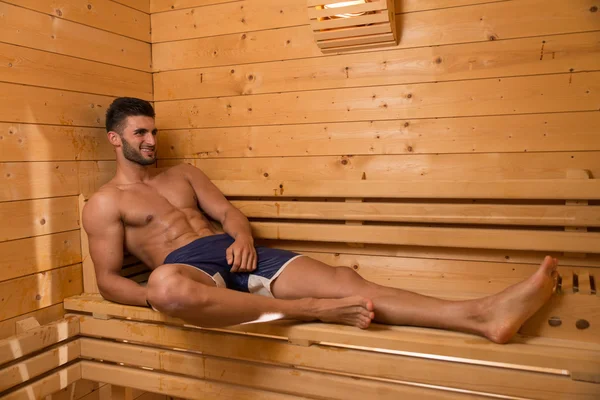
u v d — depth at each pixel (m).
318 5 1.88
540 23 1.80
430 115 1.95
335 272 1.62
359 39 1.96
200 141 2.34
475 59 1.88
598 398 1.24
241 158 2.26
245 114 2.24
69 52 1.99
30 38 1.84
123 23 2.24
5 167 1.74
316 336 1.48
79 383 2.04
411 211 1.87
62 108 1.96
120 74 2.23
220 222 2.02
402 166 2.00
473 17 1.87
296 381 1.54
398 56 1.98
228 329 1.61
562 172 1.81
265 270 1.69
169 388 1.72
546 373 1.30
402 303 1.48
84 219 1.79
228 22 2.24
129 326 1.76
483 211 1.79
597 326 1.38
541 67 1.81
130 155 1.88
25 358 1.70
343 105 2.07
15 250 1.77
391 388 1.43
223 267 1.71
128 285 1.74
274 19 2.16
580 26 1.75
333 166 2.11
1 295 1.73
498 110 1.87
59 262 1.93
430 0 1.92
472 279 1.90
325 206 1.98
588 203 1.71
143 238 1.83
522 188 1.74
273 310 1.49
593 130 1.76
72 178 2.00
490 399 1.34
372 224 1.98
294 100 2.15
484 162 1.90
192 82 2.33
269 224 2.07
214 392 1.65
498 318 1.35
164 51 2.38
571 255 1.77
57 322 1.80
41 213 1.87
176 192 1.97
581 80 1.77
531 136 1.83
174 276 1.46
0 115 1.73
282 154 2.19
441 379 1.38
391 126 2.01
